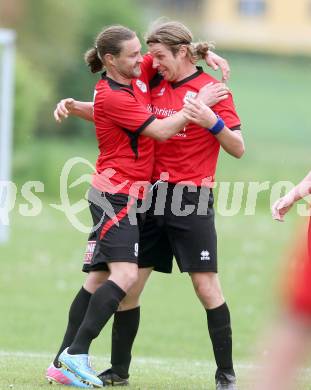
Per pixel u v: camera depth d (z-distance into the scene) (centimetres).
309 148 15638
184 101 2631
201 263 2642
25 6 17262
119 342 2747
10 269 6425
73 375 2605
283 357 1748
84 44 18012
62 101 2888
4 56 7419
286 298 1811
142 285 2744
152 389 2686
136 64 2642
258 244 7462
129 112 2598
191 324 4981
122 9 18738
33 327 4753
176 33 2659
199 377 2964
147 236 2716
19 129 12644
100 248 2638
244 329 4694
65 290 5850
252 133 16962
